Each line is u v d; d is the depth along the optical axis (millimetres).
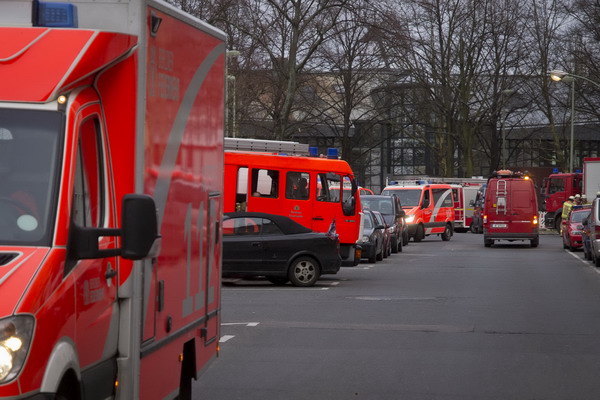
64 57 5992
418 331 15750
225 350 13656
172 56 7398
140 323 6723
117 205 6508
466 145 72438
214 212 8945
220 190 9211
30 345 5254
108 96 6500
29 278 5391
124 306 6629
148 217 5688
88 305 6023
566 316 17953
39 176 5809
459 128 72062
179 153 7633
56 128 5910
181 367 7914
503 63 69250
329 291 23000
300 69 48031
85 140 6230
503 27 68125
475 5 67875
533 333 15586
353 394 10602
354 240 30328
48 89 5918
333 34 47125
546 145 88750
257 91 52406
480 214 72938
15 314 5211
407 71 67438
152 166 6883
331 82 68688
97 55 6086
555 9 67250
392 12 46625
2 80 5949
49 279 5488
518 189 48344
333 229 24484
